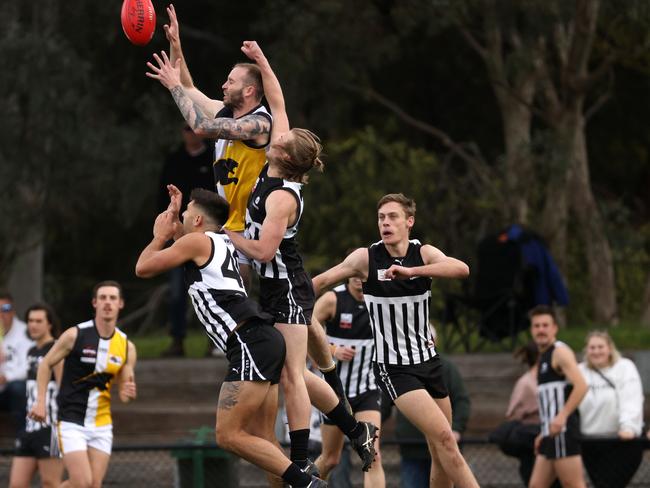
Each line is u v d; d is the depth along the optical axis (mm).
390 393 29672
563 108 74812
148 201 79000
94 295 37156
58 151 64562
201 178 51125
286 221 25641
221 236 26000
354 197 75562
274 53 68875
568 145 71000
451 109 91938
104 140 66312
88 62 67000
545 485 37781
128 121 74750
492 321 55188
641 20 65750
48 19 65875
